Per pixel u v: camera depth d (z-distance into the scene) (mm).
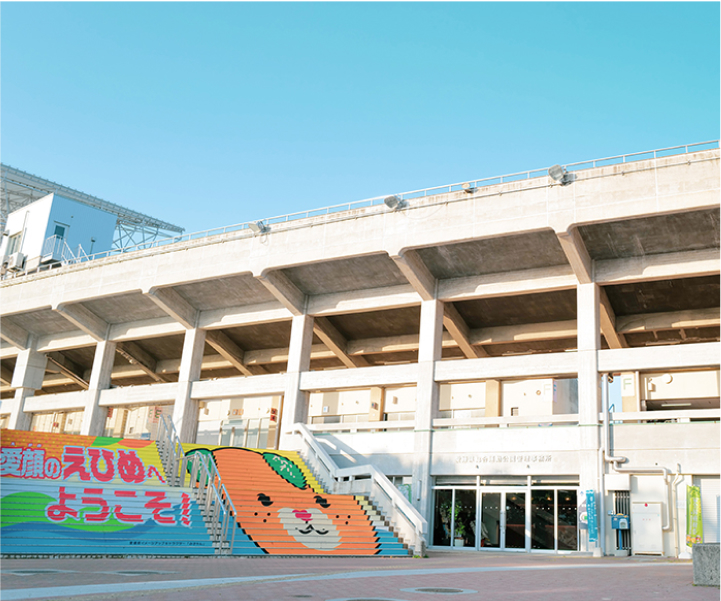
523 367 29734
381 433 31703
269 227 33875
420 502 29344
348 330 39375
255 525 20391
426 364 31516
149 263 37406
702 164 25359
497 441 28734
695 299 31672
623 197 26234
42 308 41688
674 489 24984
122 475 24891
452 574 12875
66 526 17391
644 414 26469
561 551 25953
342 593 8898
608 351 28031
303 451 30781
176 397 38156
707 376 29344
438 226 29547
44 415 50438
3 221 55562
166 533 18250
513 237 29016
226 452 28844
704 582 10430
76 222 51719
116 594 8375
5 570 11656
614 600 8375
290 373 35031
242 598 8117
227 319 38375
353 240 31375
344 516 22875
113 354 42969
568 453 27109
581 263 28250
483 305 34688
